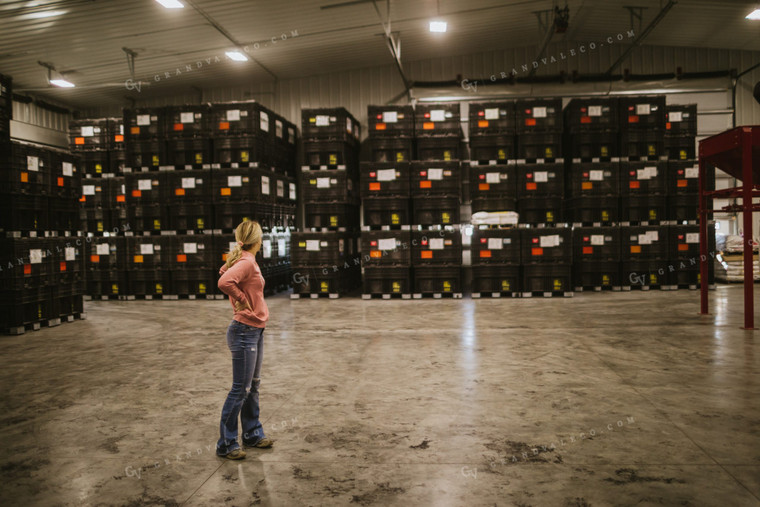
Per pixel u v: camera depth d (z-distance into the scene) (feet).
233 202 39.27
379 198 38.17
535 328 25.08
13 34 36.47
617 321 26.50
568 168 40.98
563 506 8.88
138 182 40.47
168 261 40.55
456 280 37.60
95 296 42.11
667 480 9.73
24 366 19.77
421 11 38.27
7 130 27.14
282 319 29.37
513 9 39.45
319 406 14.29
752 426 12.30
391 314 30.48
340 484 9.82
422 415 13.44
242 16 36.14
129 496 9.57
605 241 39.27
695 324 25.25
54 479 10.32
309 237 38.99
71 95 50.29
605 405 13.94
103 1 32.76
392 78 47.93
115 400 15.31
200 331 26.48
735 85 45.47
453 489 9.54
